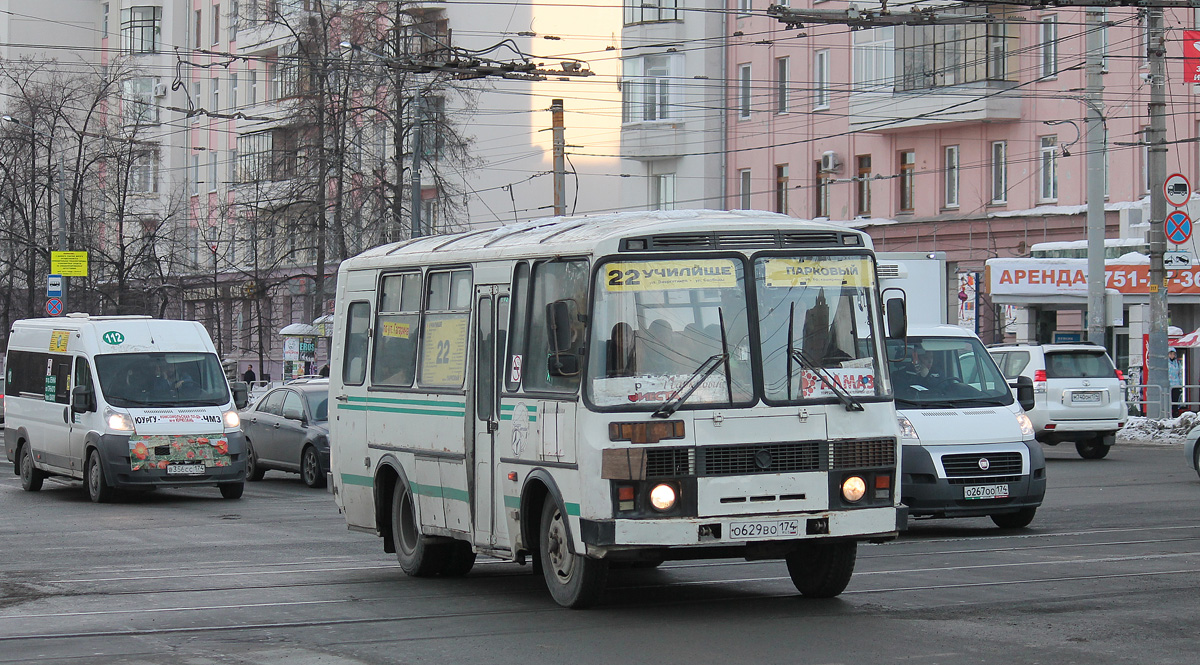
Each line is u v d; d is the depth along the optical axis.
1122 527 18.41
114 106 72.31
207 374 27.00
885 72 52.22
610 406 11.58
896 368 18.92
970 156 50.25
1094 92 37.88
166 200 81.81
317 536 19.75
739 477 11.60
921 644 10.57
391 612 12.71
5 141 63.72
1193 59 36.44
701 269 11.91
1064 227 47.00
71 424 26.78
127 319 27.39
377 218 53.44
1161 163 37.00
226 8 79.62
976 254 49.91
